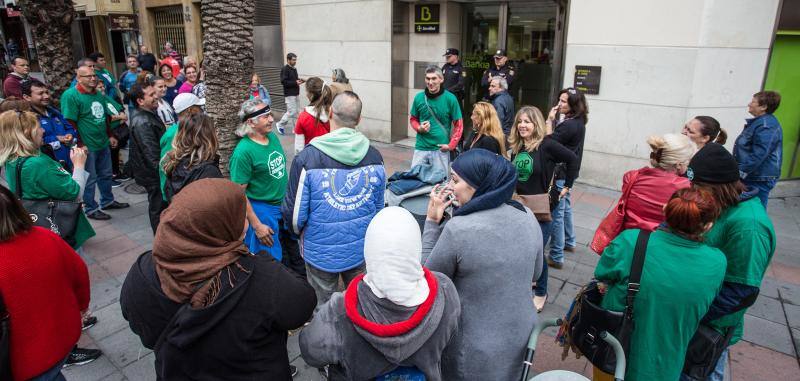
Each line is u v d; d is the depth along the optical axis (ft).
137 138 13.69
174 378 5.01
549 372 6.20
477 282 6.34
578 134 13.92
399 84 30.53
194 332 4.69
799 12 20.85
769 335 11.78
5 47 66.54
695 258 6.40
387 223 5.02
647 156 21.24
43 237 6.83
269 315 5.03
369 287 5.09
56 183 10.34
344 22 31.07
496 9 28.02
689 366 7.40
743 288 7.08
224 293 4.78
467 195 6.72
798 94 22.74
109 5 48.42
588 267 14.87
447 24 28.58
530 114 11.81
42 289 6.66
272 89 37.83
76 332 7.38
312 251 9.80
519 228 6.51
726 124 20.59
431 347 5.31
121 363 10.34
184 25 45.78
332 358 5.15
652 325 6.57
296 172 9.43
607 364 6.87
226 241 4.96
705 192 6.44
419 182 11.51
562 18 25.45
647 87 20.70
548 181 11.96
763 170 16.60
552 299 13.07
